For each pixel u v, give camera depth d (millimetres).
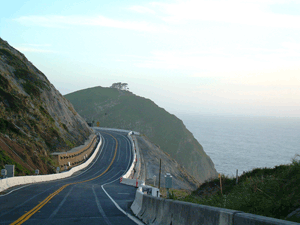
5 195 18359
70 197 18859
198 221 6324
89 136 81875
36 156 42438
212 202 12516
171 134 197750
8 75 62781
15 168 31547
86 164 60031
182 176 81688
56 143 57375
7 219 10258
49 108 68375
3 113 49188
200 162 163500
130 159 69125
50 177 37812
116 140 92625
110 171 56500
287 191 8594
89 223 9773
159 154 93375
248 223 4375
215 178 26344
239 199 10391
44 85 73562
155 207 10039
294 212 6203
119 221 10414
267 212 7012
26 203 14938
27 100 58625
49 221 9992
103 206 14945
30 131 51750
